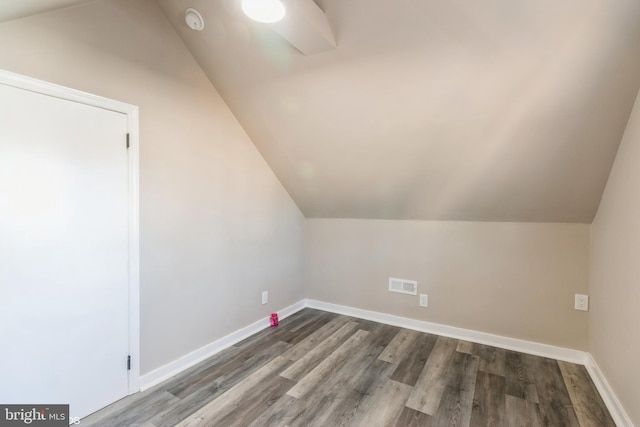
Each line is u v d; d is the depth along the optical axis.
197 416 1.81
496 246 2.74
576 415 1.83
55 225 1.62
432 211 2.91
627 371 1.69
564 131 1.91
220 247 2.61
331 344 2.76
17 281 1.50
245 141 2.84
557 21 1.44
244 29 1.95
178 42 2.23
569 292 2.48
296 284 3.65
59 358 1.66
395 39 1.73
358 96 2.14
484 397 2.00
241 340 2.83
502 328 2.73
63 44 1.63
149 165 2.05
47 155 1.59
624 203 1.79
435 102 1.99
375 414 1.84
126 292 1.95
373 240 3.34
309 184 3.19
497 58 1.66
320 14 1.70
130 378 1.98
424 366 2.38
